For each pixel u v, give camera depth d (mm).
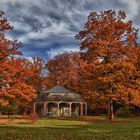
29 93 42281
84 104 76750
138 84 47719
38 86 84750
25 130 26219
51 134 22641
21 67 41531
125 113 66750
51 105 71000
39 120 48062
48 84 86625
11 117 57312
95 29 47781
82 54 48938
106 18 47844
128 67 45500
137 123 40375
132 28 47500
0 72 40500
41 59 85562
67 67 88188
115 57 47562
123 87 46156
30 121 44469
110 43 46625
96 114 77250
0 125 35469
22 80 42344
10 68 40656
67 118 55656
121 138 20531
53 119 51719
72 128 29875
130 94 46562
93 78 47125
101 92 47844
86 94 47938
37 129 27734
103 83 46156
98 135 22172
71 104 72750
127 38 47469
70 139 19734
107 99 46562
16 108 65812
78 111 73375
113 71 46250
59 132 24391
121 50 46750
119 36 47375
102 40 46750
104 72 46531
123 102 48562
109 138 20422
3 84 41094
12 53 41625
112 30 46812
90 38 48125
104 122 44094
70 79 86125
